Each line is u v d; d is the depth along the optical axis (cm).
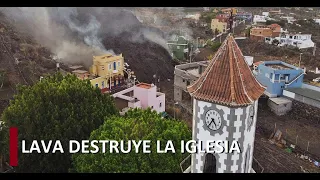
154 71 9012
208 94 2130
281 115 6694
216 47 10606
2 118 4044
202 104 2162
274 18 14338
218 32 12706
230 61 2128
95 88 4284
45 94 3978
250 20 14062
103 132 3438
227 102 2058
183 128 3588
